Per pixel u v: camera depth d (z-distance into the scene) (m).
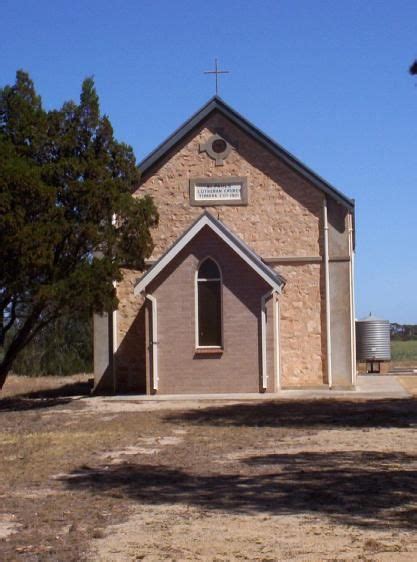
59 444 17.97
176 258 28.67
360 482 13.12
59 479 13.97
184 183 31.66
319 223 31.16
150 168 31.81
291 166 31.27
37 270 25.12
